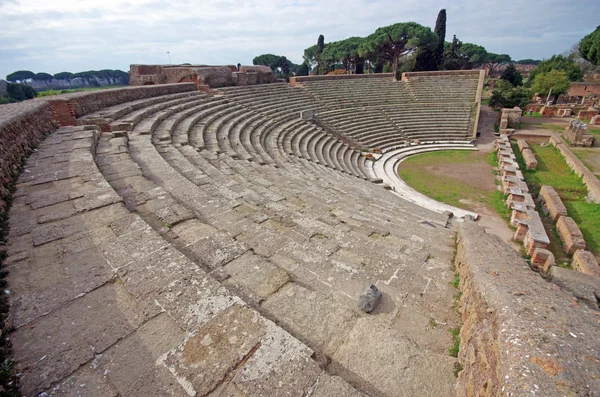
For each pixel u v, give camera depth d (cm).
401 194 1933
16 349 329
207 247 550
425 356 370
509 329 271
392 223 914
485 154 2805
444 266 622
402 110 3612
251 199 917
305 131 2653
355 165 2420
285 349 327
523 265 442
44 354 324
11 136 772
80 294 400
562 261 1201
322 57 6044
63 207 601
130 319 364
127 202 688
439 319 467
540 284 360
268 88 3403
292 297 452
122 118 1489
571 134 2978
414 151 2903
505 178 2002
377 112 3534
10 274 430
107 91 1636
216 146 1556
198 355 320
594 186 1800
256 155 1695
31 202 616
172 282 417
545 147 2909
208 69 2825
